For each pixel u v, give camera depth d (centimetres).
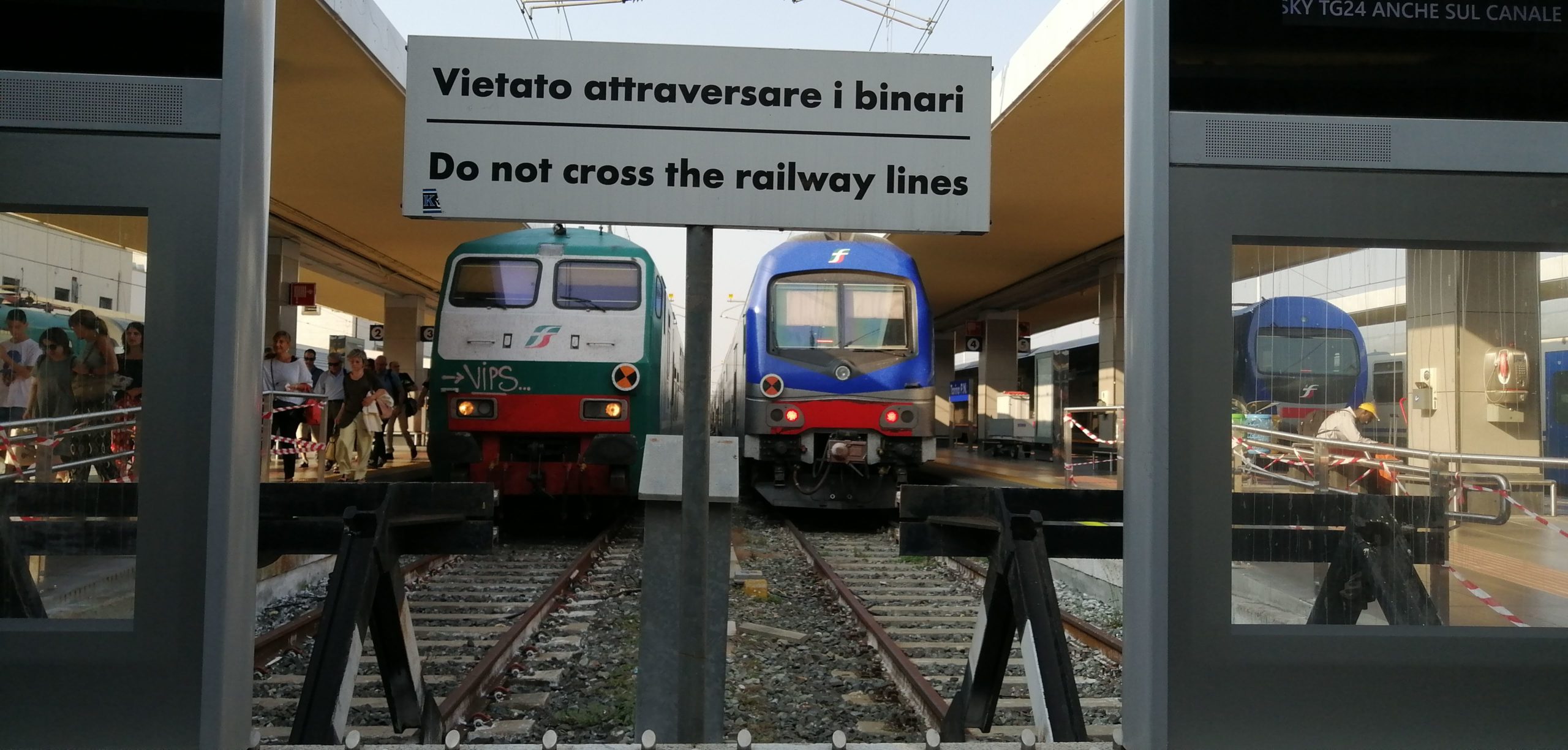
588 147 237
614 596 691
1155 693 219
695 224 239
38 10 216
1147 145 224
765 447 1116
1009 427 2794
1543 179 230
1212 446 221
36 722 213
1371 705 225
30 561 334
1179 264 223
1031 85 1057
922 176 242
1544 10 233
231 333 212
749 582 728
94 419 335
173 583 212
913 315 1138
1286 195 225
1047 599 280
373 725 406
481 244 966
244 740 219
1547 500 379
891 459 1110
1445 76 231
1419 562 336
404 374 1822
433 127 234
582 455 920
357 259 2058
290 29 916
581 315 953
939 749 237
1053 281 2236
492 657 476
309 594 665
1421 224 227
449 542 323
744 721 424
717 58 239
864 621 586
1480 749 227
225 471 211
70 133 214
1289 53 229
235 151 214
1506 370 364
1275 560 329
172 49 217
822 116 241
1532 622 334
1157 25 225
